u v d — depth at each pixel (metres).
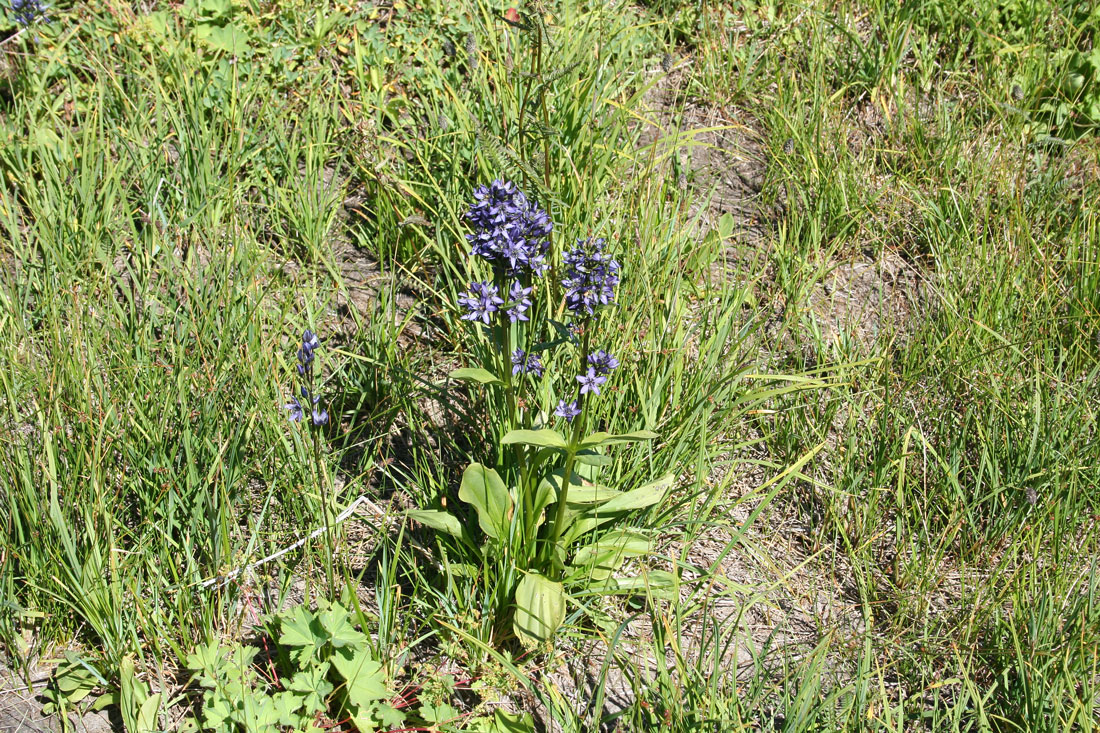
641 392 2.55
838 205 2.98
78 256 2.71
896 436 2.63
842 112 3.21
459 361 2.72
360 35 3.13
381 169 2.88
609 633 2.41
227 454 2.46
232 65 2.99
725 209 3.02
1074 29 3.34
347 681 2.27
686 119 3.19
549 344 2.35
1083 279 2.81
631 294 2.68
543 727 2.36
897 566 2.52
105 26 3.06
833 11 3.44
